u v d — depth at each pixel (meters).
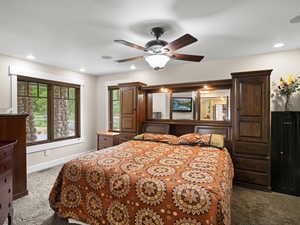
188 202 1.31
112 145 4.09
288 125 2.57
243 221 1.93
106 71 4.47
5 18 1.88
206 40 2.48
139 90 3.87
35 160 3.56
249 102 2.76
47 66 3.79
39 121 3.73
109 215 1.63
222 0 1.57
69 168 1.92
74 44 2.63
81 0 1.56
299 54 2.81
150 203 1.43
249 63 3.18
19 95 3.39
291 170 2.55
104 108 4.92
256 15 1.82
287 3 1.61
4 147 1.69
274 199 2.42
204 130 3.31
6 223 1.90
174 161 2.01
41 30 2.17
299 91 2.82
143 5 1.64
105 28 2.12
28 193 2.55
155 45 2.05
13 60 3.20
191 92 3.62
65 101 4.31
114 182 1.63
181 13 1.79
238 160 2.87
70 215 1.83
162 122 3.79
